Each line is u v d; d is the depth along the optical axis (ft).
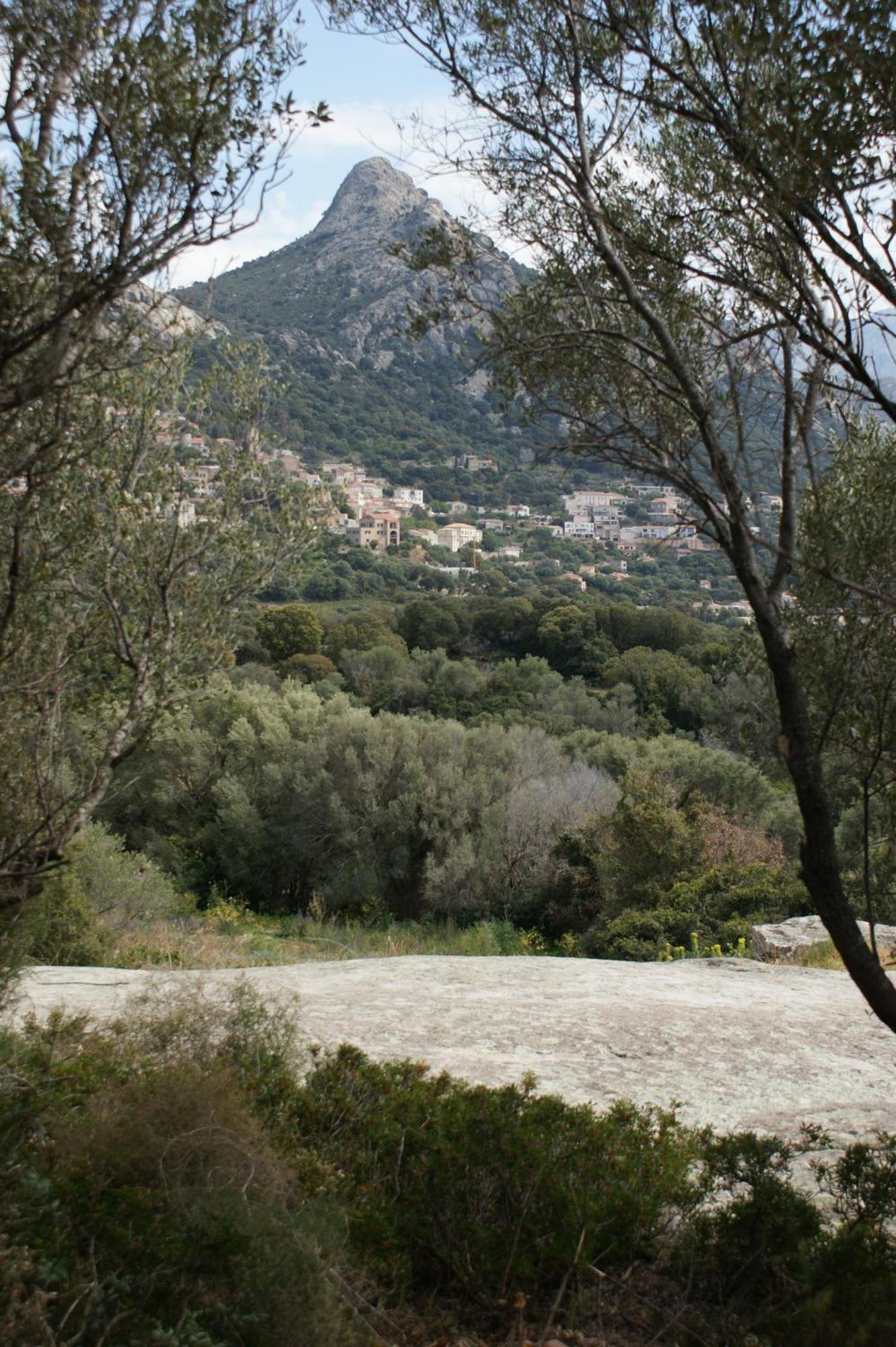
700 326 10.56
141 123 8.48
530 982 26.40
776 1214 10.80
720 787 72.49
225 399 13.01
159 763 74.90
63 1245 8.30
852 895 14.84
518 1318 10.19
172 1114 9.96
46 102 8.57
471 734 82.53
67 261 8.39
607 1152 11.71
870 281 8.16
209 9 8.86
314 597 232.73
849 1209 11.43
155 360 10.90
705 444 9.29
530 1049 19.66
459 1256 10.78
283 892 76.54
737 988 27.09
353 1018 21.20
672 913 48.60
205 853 79.30
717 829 59.00
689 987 26.66
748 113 8.58
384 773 74.95
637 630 166.30
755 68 8.55
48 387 8.35
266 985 24.35
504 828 70.90
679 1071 18.93
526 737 83.20
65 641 11.57
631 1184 11.28
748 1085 18.47
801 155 8.04
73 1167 9.37
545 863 66.80
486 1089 12.25
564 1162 11.41
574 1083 17.79
